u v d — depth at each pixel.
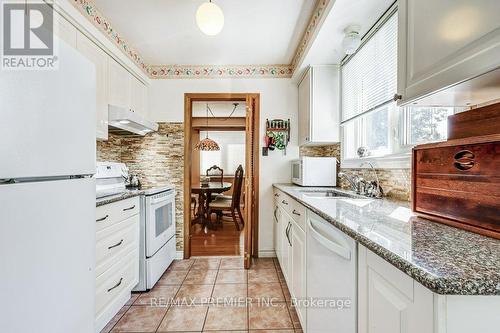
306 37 2.17
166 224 2.59
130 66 2.44
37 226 0.84
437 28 0.81
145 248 2.15
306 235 1.42
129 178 2.75
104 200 1.60
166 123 2.96
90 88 1.15
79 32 1.73
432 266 0.53
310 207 1.30
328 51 2.15
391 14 1.56
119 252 1.81
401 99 1.02
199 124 5.80
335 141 2.46
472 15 0.68
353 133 2.37
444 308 0.48
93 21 1.87
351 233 0.81
